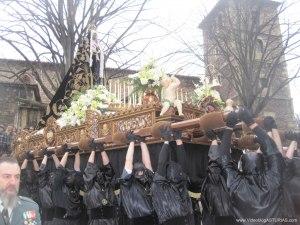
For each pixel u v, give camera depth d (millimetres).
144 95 6180
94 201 5375
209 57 18922
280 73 18875
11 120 19156
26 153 7156
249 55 16688
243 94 16422
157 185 4617
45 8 13742
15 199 3695
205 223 4695
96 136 6305
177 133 4812
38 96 19453
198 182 5312
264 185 3639
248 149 4836
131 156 5102
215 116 4246
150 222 4941
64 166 6301
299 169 4172
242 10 17359
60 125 7590
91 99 7281
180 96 7516
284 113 23172
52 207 6168
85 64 9844
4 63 21250
